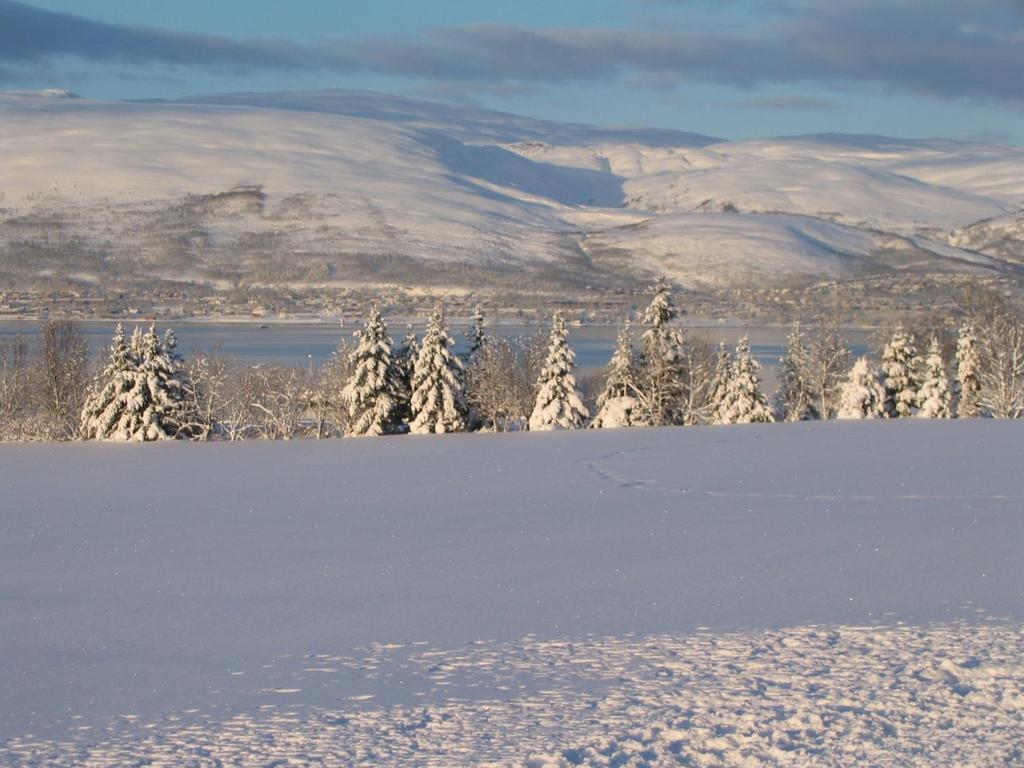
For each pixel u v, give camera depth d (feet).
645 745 31.09
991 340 265.34
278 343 600.39
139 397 198.59
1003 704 34.06
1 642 43.55
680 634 42.68
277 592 52.65
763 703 34.32
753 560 58.18
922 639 41.11
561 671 38.09
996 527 66.95
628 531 69.56
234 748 31.14
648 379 224.33
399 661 39.78
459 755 30.40
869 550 60.03
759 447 129.18
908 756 30.19
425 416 213.46
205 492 98.89
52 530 75.41
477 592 51.57
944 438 135.54
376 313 214.90
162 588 54.19
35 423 256.52
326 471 115.96
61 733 32.63
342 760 30.14
